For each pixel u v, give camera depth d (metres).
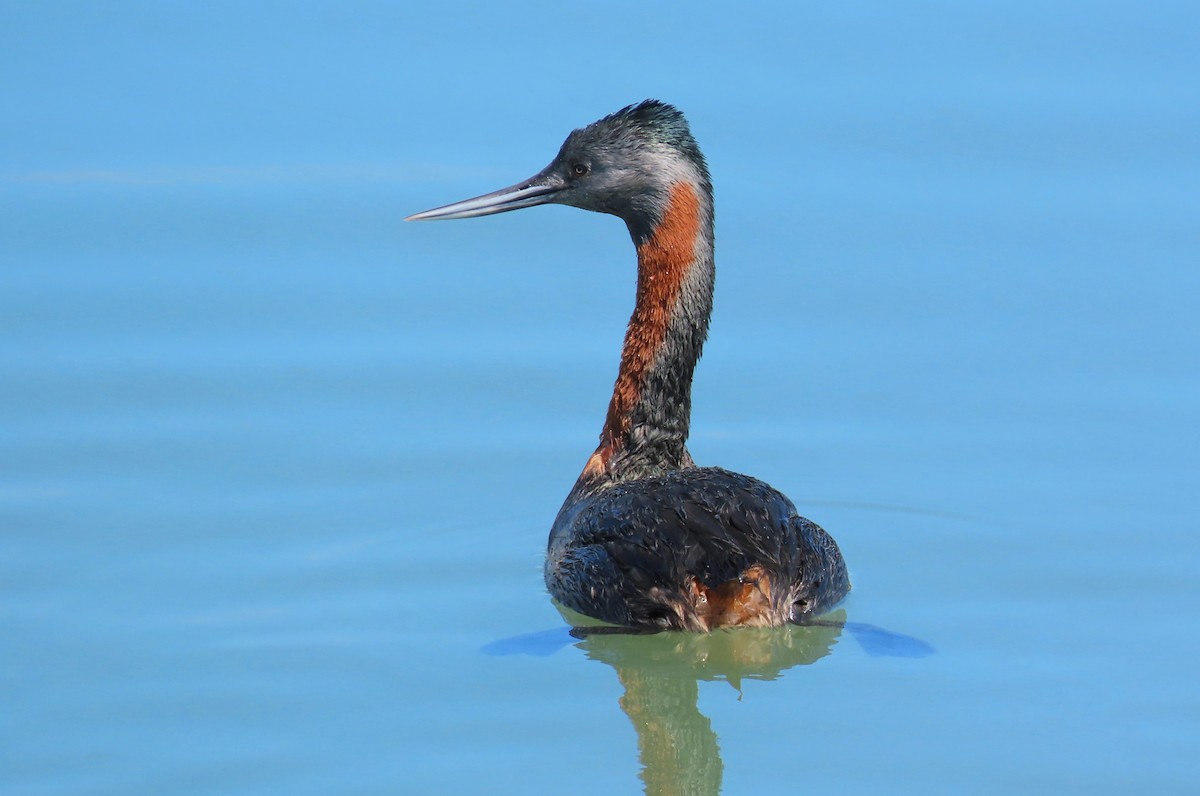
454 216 17.81
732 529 15.22
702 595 14.86
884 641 15.02
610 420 17.59
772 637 14.95
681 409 17.48
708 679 14.54
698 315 17.33
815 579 15.43
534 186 17.66
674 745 13.49
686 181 17.08
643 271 17.42
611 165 17.23
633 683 14.51
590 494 17.14
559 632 15.28
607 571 15.38
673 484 15.88
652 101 17.30
